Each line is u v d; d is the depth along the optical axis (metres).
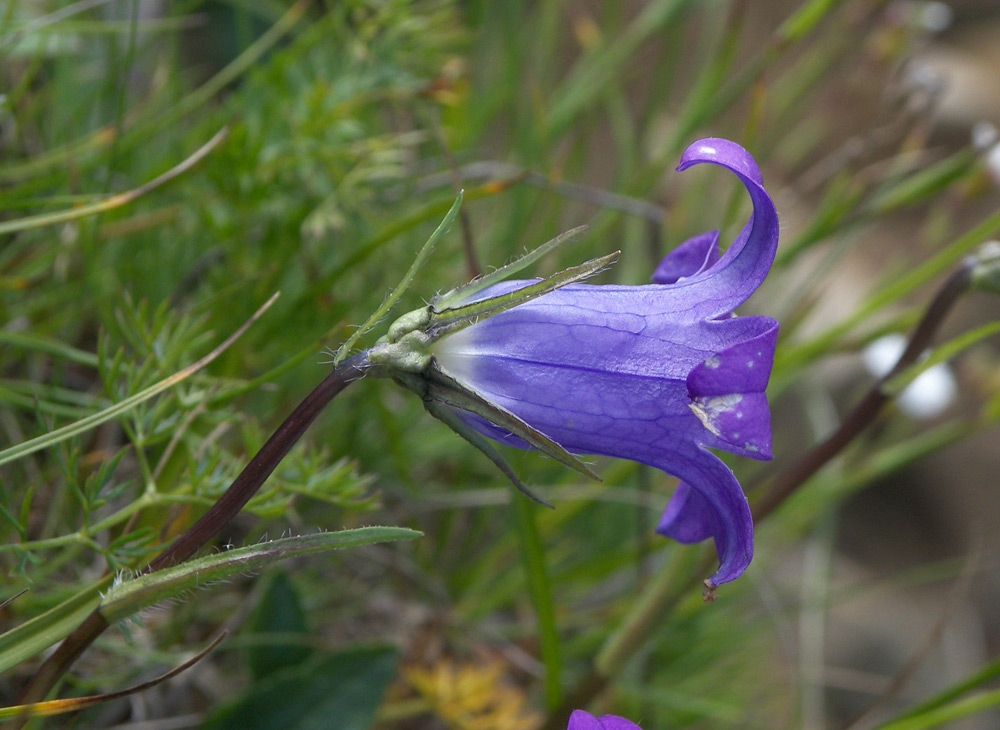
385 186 0.38
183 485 0.32
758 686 0.49
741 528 0.29
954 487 0.79
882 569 0.75
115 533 0.35
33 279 0.36
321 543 0.29
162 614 0.36
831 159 0.50
